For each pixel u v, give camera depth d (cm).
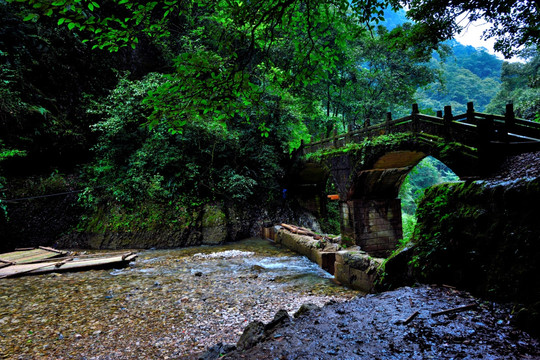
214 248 1634
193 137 1814
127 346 539
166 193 1739
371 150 1196
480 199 517
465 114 833
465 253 520
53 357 504
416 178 4941
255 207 2122
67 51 1697
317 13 483
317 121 2703
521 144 653
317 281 997
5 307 728
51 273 1050
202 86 391
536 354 318
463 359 314
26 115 1427
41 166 1587
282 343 382
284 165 2325
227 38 424
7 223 1405
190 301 780
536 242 400
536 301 372
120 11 1814
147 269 1141
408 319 415
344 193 1428
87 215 1638
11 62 1413
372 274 818
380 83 2577
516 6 728
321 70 495
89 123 1788
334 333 401
